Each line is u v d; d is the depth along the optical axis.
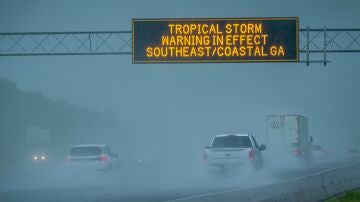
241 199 22.94
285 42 44.88
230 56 44.69
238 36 44.75
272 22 44.91
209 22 44.84
